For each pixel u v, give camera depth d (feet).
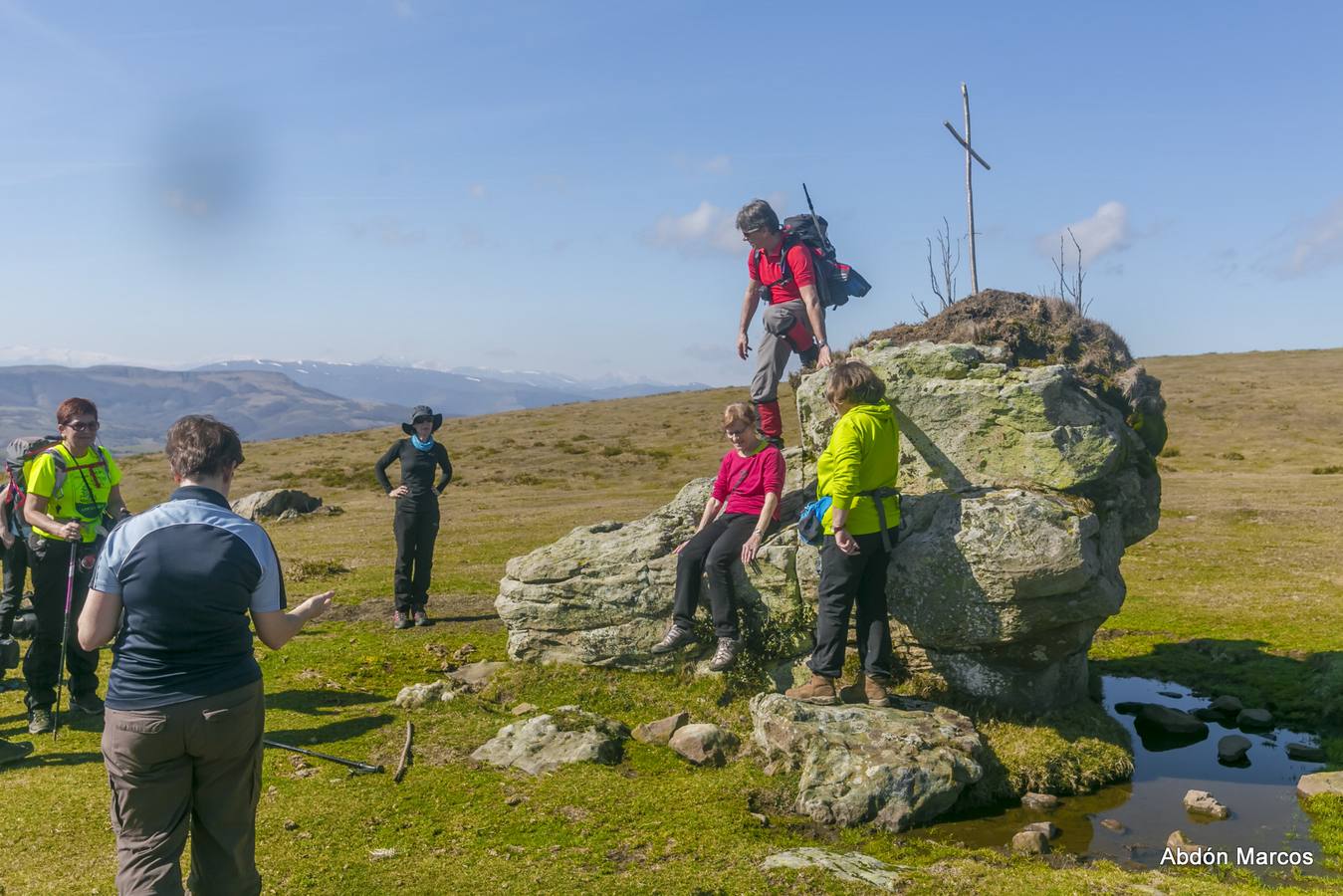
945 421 27.45
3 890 15.23
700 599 27.20
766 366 29.76
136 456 149.48
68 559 24.56
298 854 16.84
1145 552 54.90
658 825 18.48
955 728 22.22
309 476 124.88
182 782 12.28
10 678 30.25
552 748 22.41
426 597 37.40
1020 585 23.56
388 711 25.76
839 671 23.70
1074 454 25.82
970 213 32.37
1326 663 30.14
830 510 22.90
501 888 15.47
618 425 177.88
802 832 19.03
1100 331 30.55
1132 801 21.39
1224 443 133.49
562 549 29.73
